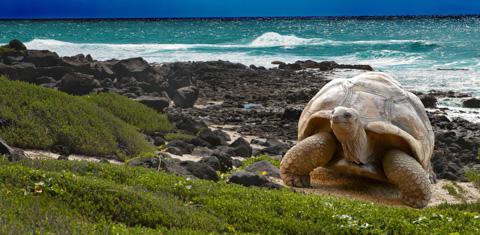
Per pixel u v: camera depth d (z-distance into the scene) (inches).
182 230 277.7
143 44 2571.4
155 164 401.4
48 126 491.2
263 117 815.1
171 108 855.7
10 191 289.0
